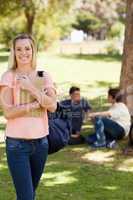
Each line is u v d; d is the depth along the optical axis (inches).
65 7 1498.5
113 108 346.3
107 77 894.4
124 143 347.3
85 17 2346.2
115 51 1540.4
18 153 161.6
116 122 340.2
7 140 163.3
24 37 168.1
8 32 1615.4
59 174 275.0
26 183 161.9
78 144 346.0
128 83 414.3
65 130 174.7
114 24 2048.5
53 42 1644.9
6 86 164.2
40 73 169.2
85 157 314.5
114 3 2050.9
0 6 1222.3
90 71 999.0
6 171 280.5
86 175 273.7
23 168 161.3
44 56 1398.9
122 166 295.3
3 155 317.1
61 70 1015.6
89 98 615.8
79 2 2001.7
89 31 2556.6
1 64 1147.3
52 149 173.0
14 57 168.1
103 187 253.0
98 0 2098.9
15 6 1255.5
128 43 417.4
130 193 244.1
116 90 350.6
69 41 2466.8
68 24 1934.1
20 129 161.5
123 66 421.4
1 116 458.6
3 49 1772.9
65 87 732.0
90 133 377.4
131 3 416.2
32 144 162.9
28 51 167.2
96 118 342.3
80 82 812.6
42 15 1493.6
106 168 289.6
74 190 247.3
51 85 168.6
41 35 1608.0
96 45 2001.7
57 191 245.0
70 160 306.3
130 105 382.0
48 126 170.2
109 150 331.6
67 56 1411.2
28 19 1445.6
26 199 162.2
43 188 249.4
